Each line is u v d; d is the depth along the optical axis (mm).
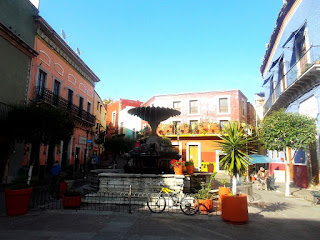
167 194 7199
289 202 8586
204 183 9258
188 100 28516
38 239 4258
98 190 8344
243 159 6395
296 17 13297
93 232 4676
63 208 6703
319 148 10914
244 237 4516
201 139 25922
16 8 13062
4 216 5863
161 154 9117
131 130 35969
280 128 10141
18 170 12672
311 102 11664
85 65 22047
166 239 4328
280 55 15875
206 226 5176
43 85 15820
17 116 9648
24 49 13398
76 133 20516
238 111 26547
